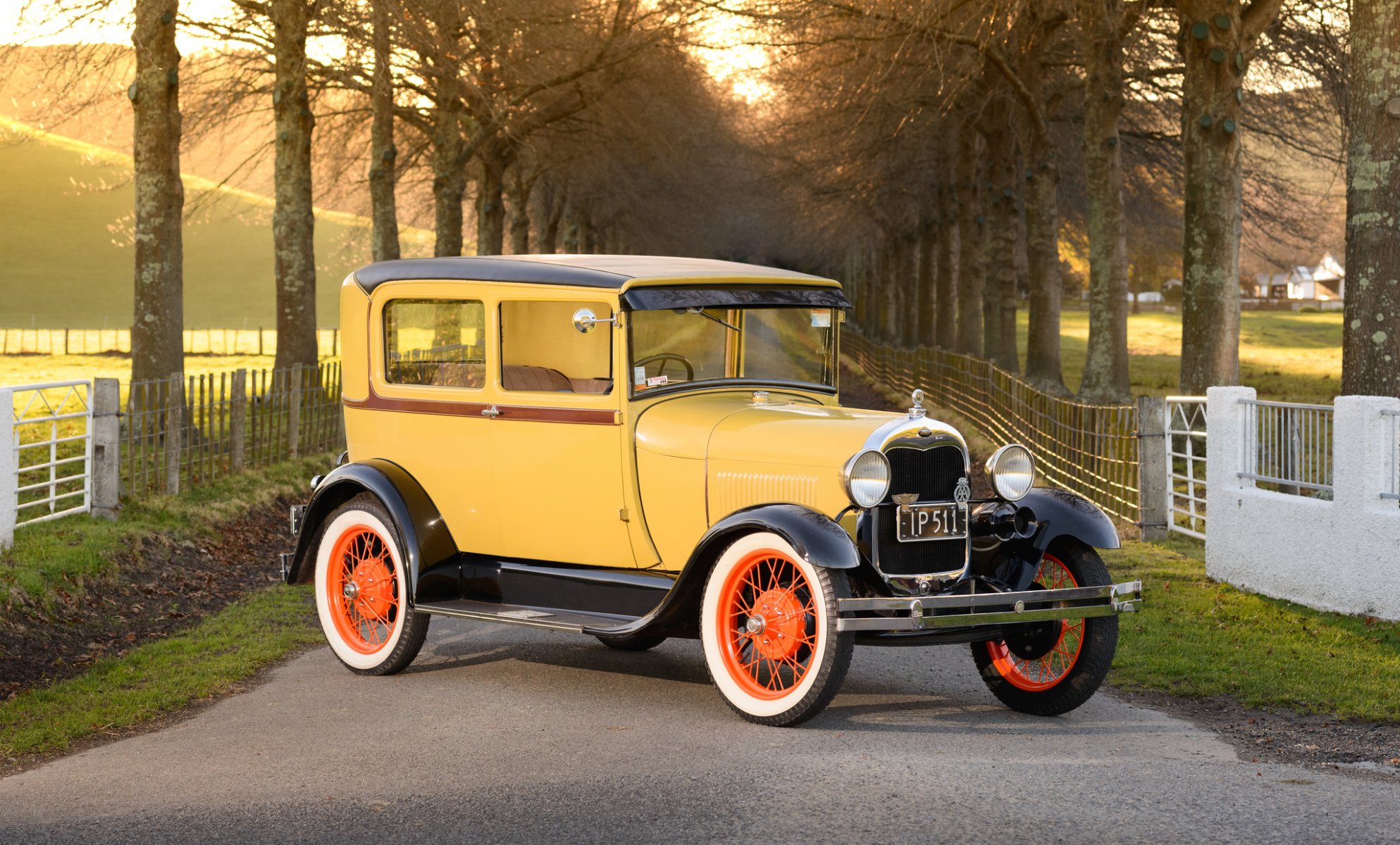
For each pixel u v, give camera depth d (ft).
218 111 76.23
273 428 50.85
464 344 23.48
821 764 16.99
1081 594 19.71
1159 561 34.99
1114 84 67.46
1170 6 65.10
